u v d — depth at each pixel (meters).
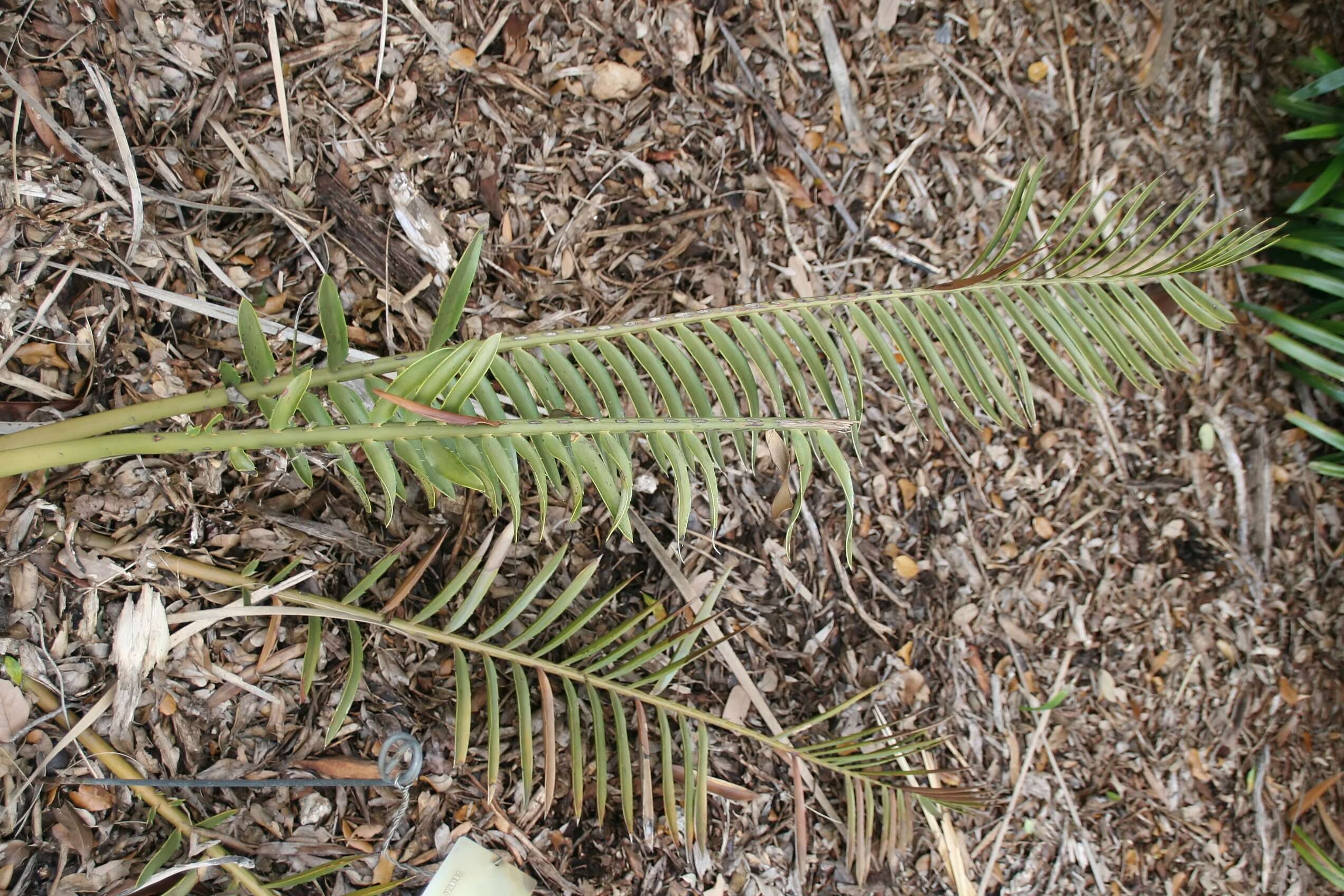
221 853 0.90
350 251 1.06
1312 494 1.49
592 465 0.82
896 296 0.94
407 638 1.02
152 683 0.91
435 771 1.02
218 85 1.02
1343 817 1.46
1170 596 1.40
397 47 1.09
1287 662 1.46
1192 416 1.43
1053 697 1.32
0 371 0.89
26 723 0.87
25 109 0.92
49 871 0.86
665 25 1.21
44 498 0.89
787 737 1.14
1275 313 1.44
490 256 1.13
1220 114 1.48
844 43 1.30
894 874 1.19
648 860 1.09
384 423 0.81
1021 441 1.35
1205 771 1.39
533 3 1.15
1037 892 1.28
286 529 0.98
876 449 1.28
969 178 1.35
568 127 1.17
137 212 0.95
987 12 1.36
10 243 0.90
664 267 1.21
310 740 0.97
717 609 1.17
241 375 1.00
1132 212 0.96
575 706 0.96
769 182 1.26
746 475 1.21
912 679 1.25
